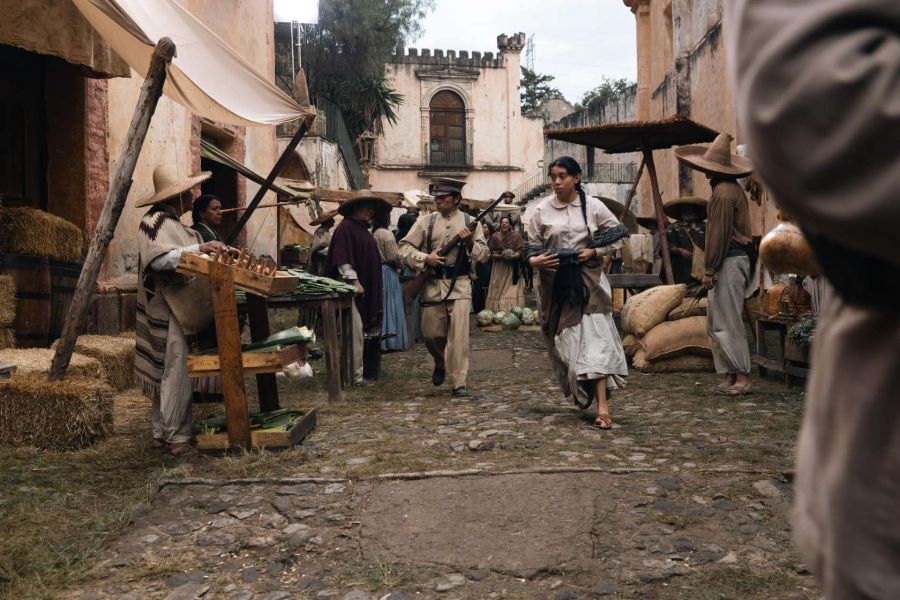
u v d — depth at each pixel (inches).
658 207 387.5
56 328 274.8
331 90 1284.4
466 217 271.0
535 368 337.1
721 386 258.1
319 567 121.0
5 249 255.6
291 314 517.0
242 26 502.9
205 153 424.5
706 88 610.9
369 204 301.6
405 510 141.7
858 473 29.8
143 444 193.3
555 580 114.5
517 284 544.4
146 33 220.8
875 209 23.5
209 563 122.9
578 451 178.5
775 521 132.4
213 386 226.5
